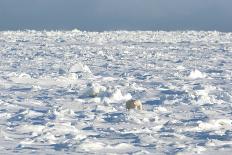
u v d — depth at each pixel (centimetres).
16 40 12700
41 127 2433
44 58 7838
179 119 2770
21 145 2045
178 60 7775
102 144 2045
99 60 7669
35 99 3609
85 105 3288
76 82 4784
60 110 2991
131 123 2617
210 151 1952
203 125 2498
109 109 3086
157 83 4706
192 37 15025
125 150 1975
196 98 3525
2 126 2503
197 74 5362
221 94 3766
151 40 13462
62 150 1959
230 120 2636
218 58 8194
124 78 5150
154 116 2864
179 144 2077
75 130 2388
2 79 4891
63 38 13912
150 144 2084
